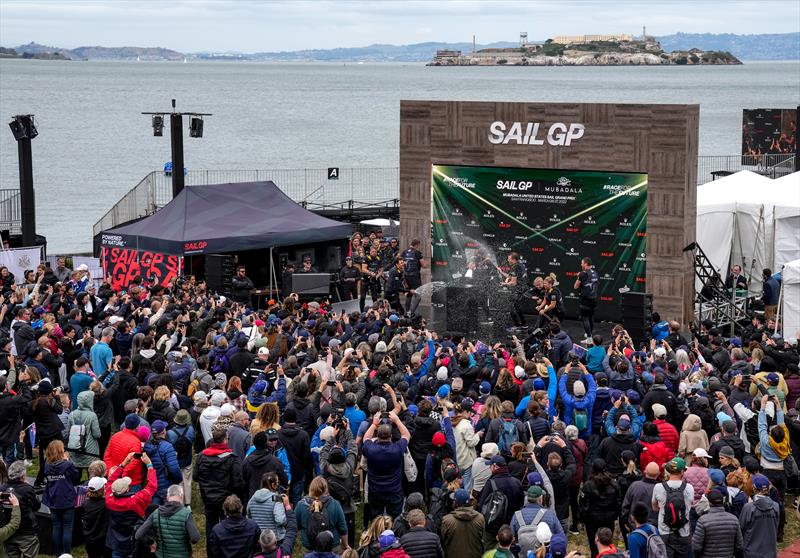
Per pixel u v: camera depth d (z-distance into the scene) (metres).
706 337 23.58
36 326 22.47
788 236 33.03
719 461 14.95
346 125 162.25
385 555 11.55
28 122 36.03
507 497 13.50
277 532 12.79
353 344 22.28
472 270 29.64
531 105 31.38
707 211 34.28
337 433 14.78
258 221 35.44
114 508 13.47
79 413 16.20
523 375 18.19
